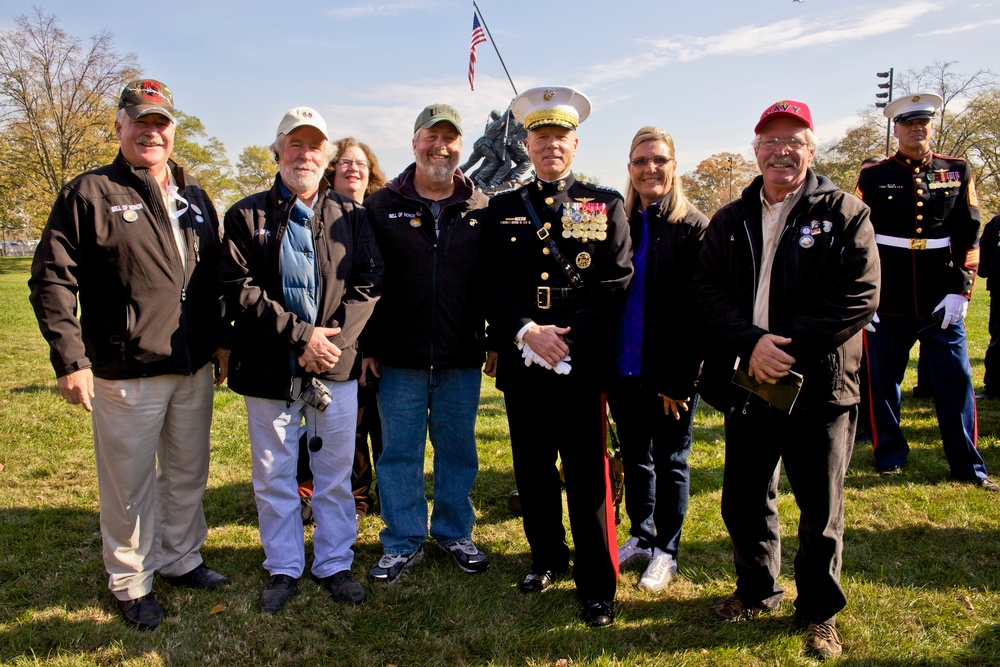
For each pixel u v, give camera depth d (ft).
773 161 8.47
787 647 8.85
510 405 10.21
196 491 10.56
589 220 9.82
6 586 10.44
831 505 8.71
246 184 192.54
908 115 13.92
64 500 13.84
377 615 9.84
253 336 10.03
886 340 14.67
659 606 10.00
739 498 9.44
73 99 108.68
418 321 10.68
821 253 8.36
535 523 10.50
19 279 84.53
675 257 10.20
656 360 10.30
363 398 12.87
